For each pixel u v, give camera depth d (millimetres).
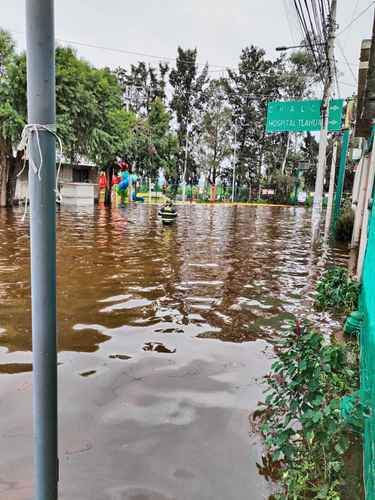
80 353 4152
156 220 18125
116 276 7414
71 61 18672
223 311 5664
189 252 10250
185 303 5977
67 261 8578
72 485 2355
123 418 3039
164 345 4430
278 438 2439
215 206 34031
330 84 11500
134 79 46281
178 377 3701
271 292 6742
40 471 1408
